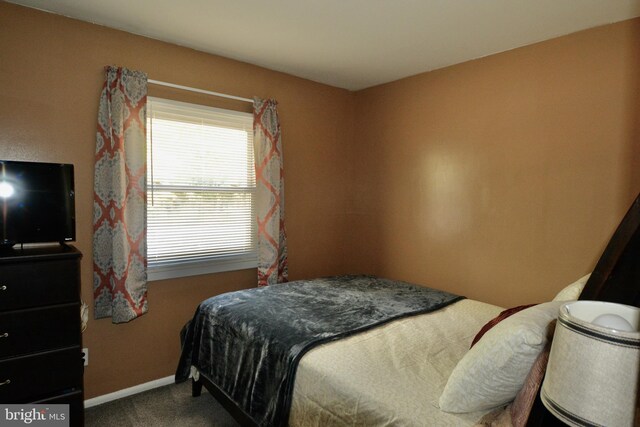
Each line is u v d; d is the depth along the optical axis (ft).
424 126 10.89
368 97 12.55
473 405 4.24
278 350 6.05
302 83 11.66
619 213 7.43
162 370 9.26
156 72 8.91
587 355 2.64
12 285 5.77
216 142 9.99
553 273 8.38
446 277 10.43
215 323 7.79
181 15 7.68
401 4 7.04
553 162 8.32
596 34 7.69
